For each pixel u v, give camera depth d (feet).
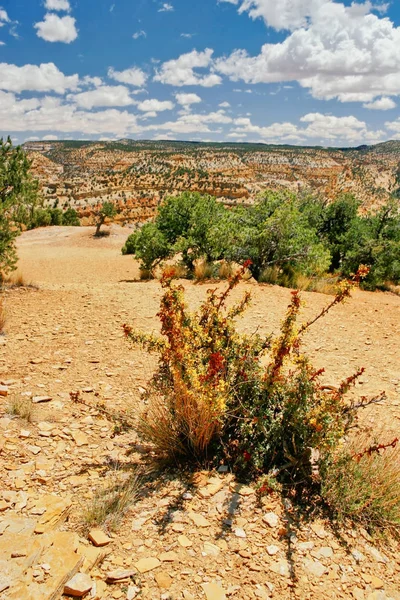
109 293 28.53
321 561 7.75
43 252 122.52
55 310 23.59
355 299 34.68
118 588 6.77
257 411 10.54
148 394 11.82
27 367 15.75
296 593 6.98
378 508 9.13
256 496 9.33
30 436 11.25
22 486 9.20
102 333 19.97
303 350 20.42
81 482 9.58
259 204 47.47
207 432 10.24
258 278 39.32
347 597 7.04
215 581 7.06
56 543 7.30
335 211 61.21
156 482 9.76
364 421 13.28
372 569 7.76
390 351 21.29
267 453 10.29
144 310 24.32
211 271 40.40
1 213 29.27
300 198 66.74
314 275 43.11
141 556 7.51
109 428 12.10
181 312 11.50
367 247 52.49
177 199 57.88
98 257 108.17
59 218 206.90
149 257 56.65
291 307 10.47
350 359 19.70
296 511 9.04
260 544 7.98
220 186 591.78
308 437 9.84
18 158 31.17
